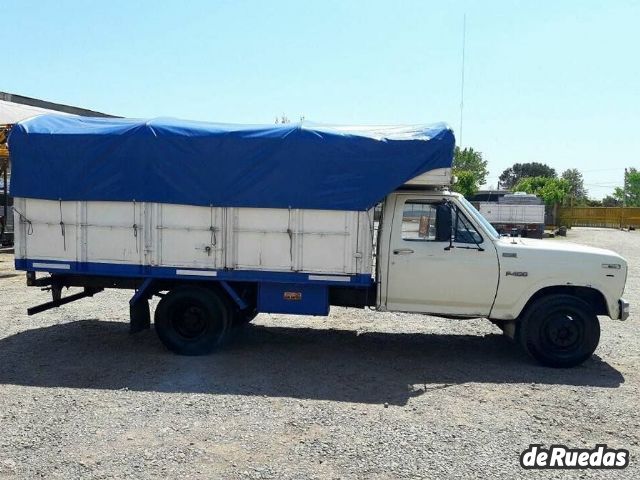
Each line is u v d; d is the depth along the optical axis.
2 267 15.88
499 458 4.85
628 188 82.94
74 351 7.95
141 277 7.79
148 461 4.68
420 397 6.35
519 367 7.55
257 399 6.18
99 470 4.52
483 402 6.23
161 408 5.86
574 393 6.55
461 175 44.62
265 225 7.52
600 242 32.91
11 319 9.84
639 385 6.88
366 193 7.33
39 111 24.16
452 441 5.18
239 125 7.81
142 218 7.67
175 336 7.83
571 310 7.46
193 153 7.53
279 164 7.42
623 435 5.39
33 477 4.39
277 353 8.02
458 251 7.48
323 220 7.43
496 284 7.45
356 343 8.68
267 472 4.52
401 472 4.56
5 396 6.18
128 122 7.87
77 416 5.62
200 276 7.64
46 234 7.88
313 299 7.61
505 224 31.62
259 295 7.69
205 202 7.54
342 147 7.33
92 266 7.81
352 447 5.01
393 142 7.28
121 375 6.93
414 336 9.19
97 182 7.68
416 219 7.59
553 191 48.09
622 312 7.42
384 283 7.59
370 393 6.46
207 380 6.79
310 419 5.64
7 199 20.03
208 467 4.60
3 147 18.52
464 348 8.49
